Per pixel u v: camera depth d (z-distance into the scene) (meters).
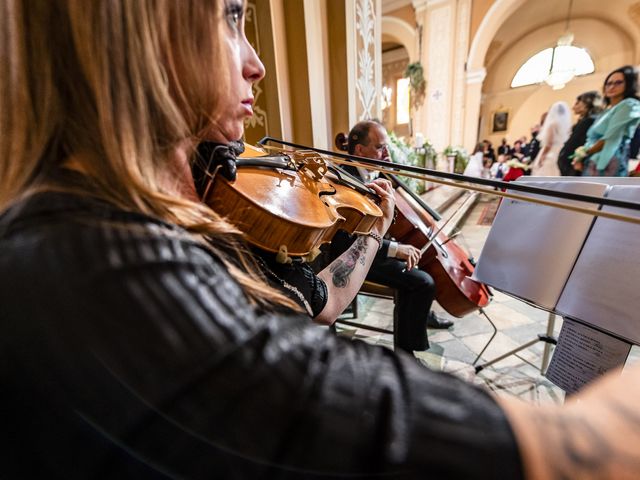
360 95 2.56
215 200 0.54
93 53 0.23
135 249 0.20
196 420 0.18
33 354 0.17
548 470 0.17
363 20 2.48
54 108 0.24
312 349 0.21
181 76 0.30
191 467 0.18
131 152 0.24
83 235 0.19
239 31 0.45
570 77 7.03
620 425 0.19
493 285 1.04
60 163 0.24
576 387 0.83
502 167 6.48
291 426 0.18
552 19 9.17
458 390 0.20
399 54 10.41
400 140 3.57
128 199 0.23
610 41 8.91
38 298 0.17
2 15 0.23
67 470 0.19
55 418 0.18
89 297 0.17
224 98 0.33
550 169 4.80
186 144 0.33
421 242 1.42
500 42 9.74
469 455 0.17
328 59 2.35
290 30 2.09
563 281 0.87
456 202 4.74
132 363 0.17
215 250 0.28
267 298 0.28
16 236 0.19
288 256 0.59
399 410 0.19
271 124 1.77
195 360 0.18
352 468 0.18
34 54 0.24
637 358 1.46
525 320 1.84
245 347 0.19
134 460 0.18
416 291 1.35
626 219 0.54
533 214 0.95
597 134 3.01
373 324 1.87
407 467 0.18
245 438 0.18
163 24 0.26
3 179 0.24
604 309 0.77
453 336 1.71
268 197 0.62
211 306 0.20
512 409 0.19
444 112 7.50
